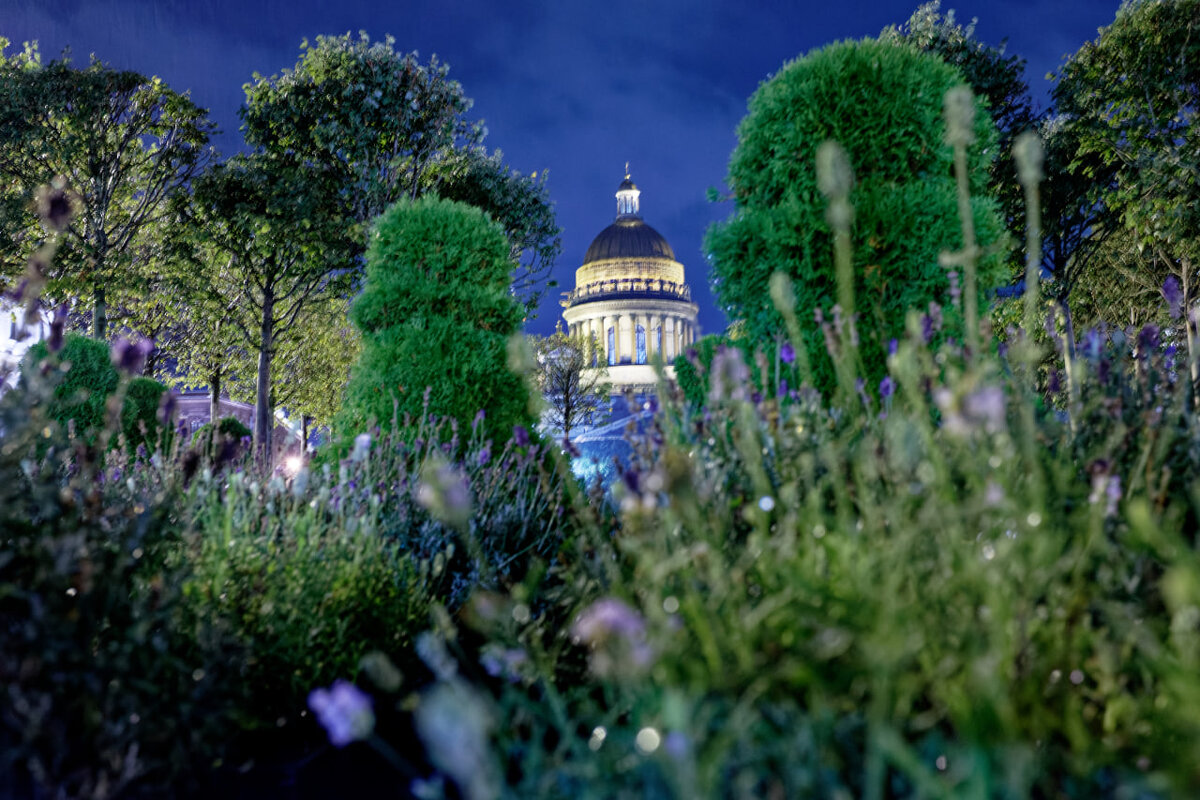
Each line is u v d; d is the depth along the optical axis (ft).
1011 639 5.16
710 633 5.37
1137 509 4.74
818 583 5.74
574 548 9.64
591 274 231.50
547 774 4.82
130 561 7.27
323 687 9.29
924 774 3.86
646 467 8.32
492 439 21.63
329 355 90.48
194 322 79.92
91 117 67.21
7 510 6.50
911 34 61.41
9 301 7.19
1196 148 49.60
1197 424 7.43
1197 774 3.76
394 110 63.31
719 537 6.89
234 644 7.47
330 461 20.10
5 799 5.98
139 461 14.28
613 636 4.37
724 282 17.28
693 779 3.74
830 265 15.46
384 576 10.99
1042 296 60.49
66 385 31.07
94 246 68.08
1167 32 51.44
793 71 17.07
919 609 5.38
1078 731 4.79
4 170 66.23
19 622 6.36
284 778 7.85
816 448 8.00
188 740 6.81
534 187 74.02
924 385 8.21
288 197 64.03
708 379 10.38
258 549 10.32
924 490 6.41
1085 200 58.34
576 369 93.40
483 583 9.66
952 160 16.26
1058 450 7.76
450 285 23.16
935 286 14.90
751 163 17.51
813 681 4.89
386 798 7.40
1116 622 5.29
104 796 5.72
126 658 6.33
